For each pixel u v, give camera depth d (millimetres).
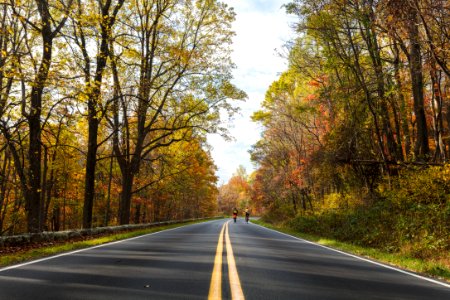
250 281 6719
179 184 43156
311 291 6102
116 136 27188
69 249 12070
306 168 33625
